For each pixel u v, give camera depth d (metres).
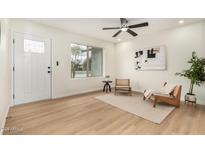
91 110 2.95
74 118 2.46
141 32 4.51
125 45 5.85
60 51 4.20
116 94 4.79
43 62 3.78
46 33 3.79
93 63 5.67
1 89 1.85
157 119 2.41
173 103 3.15
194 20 3.36
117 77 6.31
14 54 3.19
